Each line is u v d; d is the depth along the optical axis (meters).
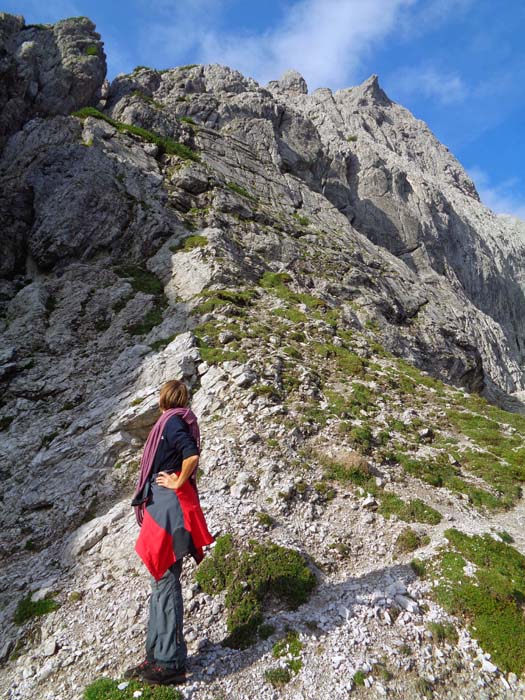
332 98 90.69
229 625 6.52
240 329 16.22
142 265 22.64
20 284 21.31
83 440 11.45
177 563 5.86
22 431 12.83
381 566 8.02
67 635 6.66
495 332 50.75
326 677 5.93
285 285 24.20
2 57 31.11
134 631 6.48
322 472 10.16
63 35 35.31
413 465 11.00
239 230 28.41
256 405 11.89
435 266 52.28
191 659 6.05
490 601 6.95
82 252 22.70
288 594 7.19
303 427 11.45
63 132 28.97
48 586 7.66
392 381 15.87
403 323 30.78
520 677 6.12
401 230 51.19
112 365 15.23
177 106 41.59
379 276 34.22
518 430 14.23
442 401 15.48
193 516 5.66
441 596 7.13
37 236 22.47
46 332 17.11
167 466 5.88
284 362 14.43
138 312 18.14
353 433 11.50
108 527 8.74
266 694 5.69
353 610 6.93
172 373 13.14
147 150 31.28
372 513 9.29
